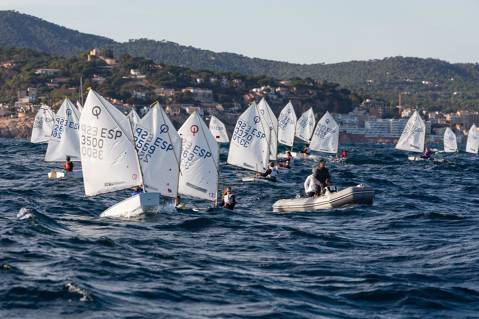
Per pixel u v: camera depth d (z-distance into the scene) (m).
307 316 28.88
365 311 29.94
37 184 84.94
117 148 55.19
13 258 36.69
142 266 36.31
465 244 45.00
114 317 27.69
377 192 84.19
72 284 31.11
